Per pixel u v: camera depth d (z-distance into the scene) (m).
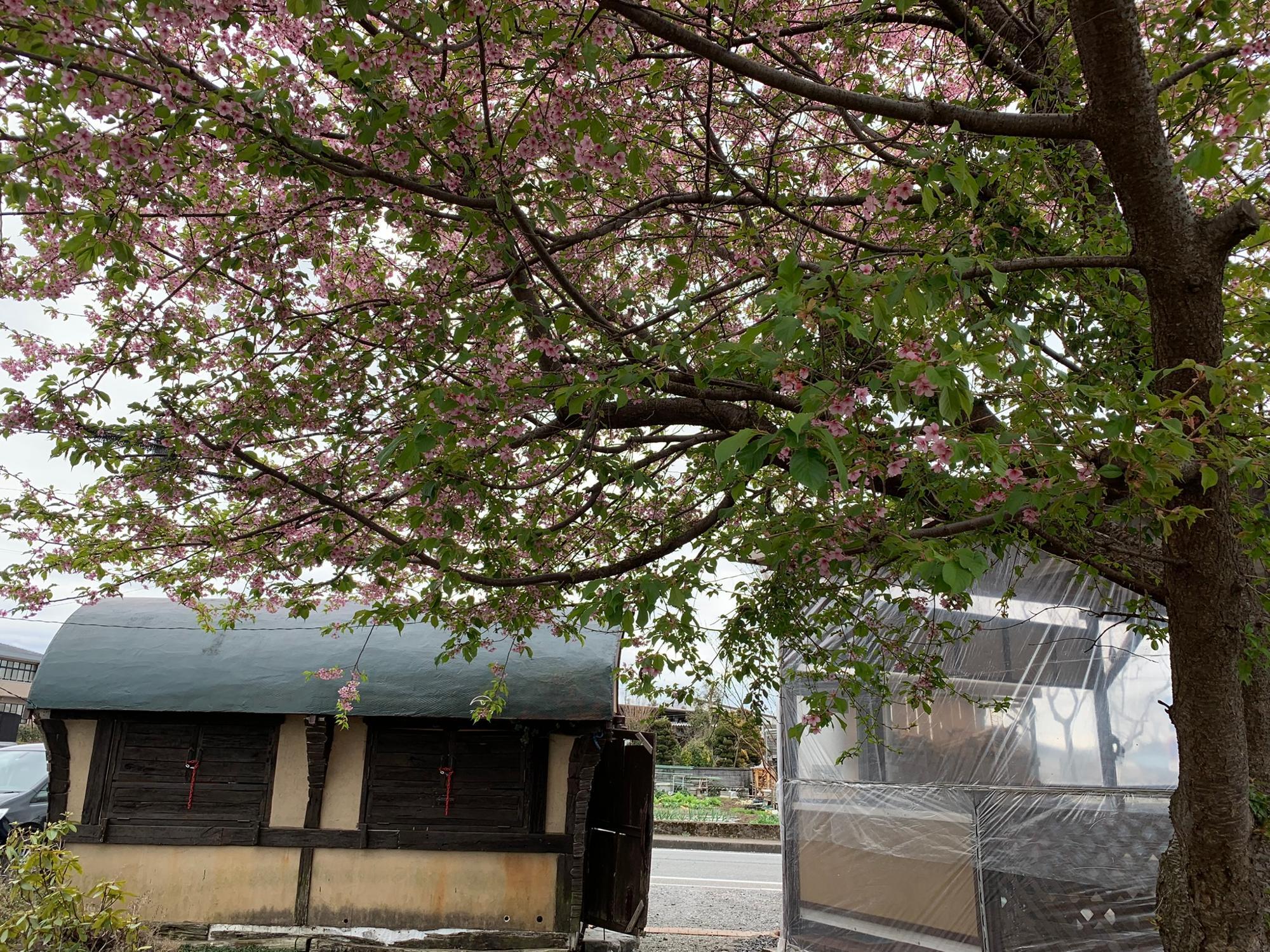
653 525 5.30
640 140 4.38
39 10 2.75
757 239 4.52
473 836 7.50
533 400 4.04
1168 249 2.89
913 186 3.00
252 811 7.60
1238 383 2.81
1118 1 2.58
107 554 4.76
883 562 3.41
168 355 4.15
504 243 3.63
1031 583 6.90
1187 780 3.27
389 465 4.09
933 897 7.01
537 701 7.33
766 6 4.25
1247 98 2.90
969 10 4.43
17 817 9.62
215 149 3.58
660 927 9.48
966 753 7.09
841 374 2.78
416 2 3.17
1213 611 3.07
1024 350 2.82
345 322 4.37
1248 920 3.17
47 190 3.27
